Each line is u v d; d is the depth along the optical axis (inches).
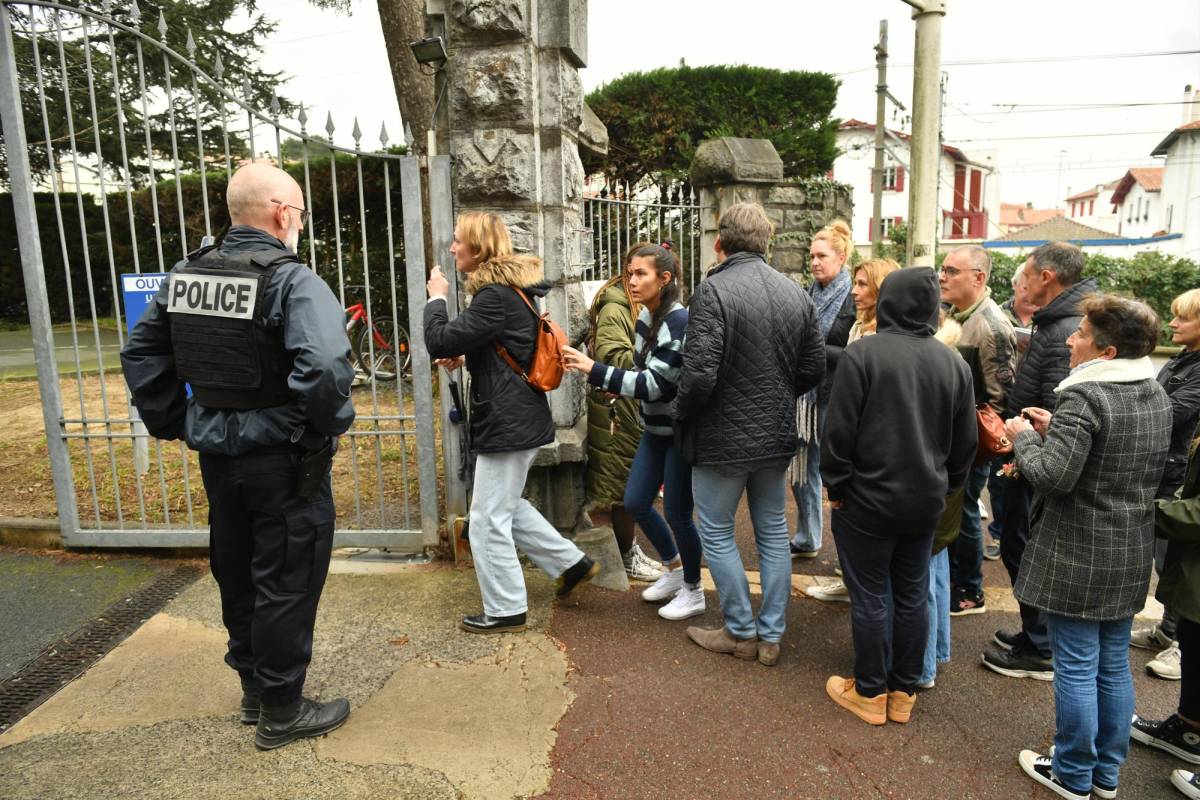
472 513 129.3
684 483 133.3
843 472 105.5
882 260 139.9
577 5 155.6
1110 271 829.8
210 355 92.3
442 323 123.3
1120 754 96.0
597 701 113.7
